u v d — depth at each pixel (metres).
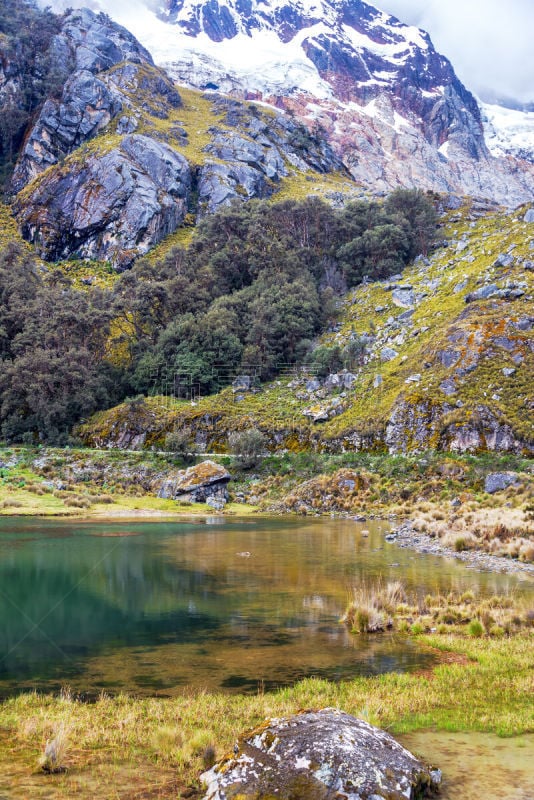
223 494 71.62
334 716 10.52
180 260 130.25
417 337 96.88
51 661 17.19
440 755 10.84
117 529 49.06
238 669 16.39
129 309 113.12
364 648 18.41
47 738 11.62
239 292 118.81
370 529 50.03
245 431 82.81
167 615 22.52
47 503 62.84
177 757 10.80
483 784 9.68
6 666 16.75
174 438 81.06
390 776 9.16
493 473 60.09
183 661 17.11
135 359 109.38
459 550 37.56
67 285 133.75
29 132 191.62
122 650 18.23
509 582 28.02
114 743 11.52
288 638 19.52
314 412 86.38
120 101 196.12
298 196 184.38
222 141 198.88
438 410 73.81
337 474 69.12
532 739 11.63
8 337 109.12
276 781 9.11
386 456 73.00
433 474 65.81
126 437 90.00
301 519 58.62
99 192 163.12
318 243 138.50
